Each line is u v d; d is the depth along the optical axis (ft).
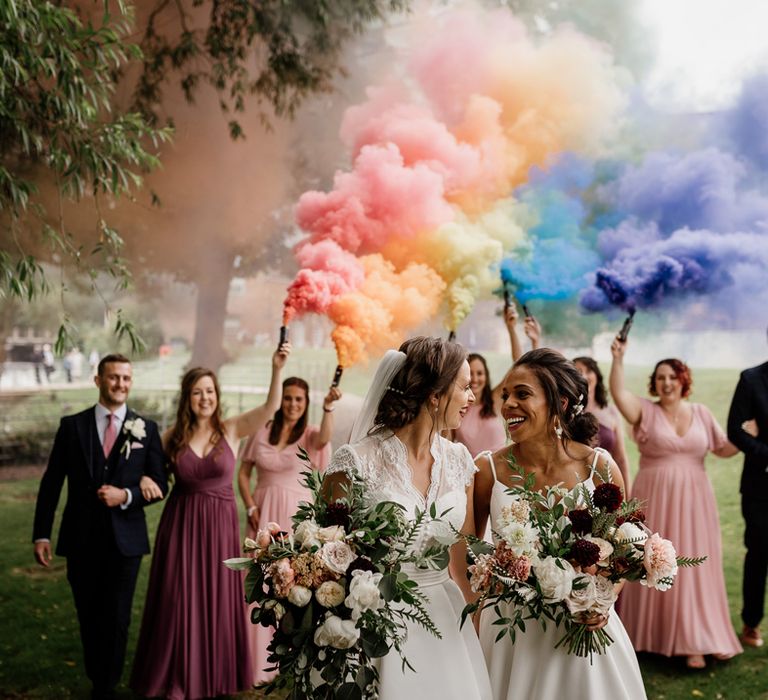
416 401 8.71
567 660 8.75
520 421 9.25
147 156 17.38
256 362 69.10
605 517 8.10
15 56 14.74
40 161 23.84
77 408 54.39
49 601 20.62
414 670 8.08
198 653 14.39
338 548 7.66
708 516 16.76
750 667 16.08
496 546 8.21
